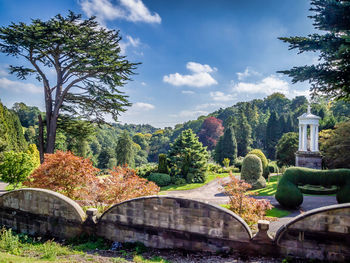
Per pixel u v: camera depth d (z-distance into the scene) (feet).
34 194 28.27
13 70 51.01
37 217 28.14
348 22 30.53
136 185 33.81
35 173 35.35
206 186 80.33
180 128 281.33
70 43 50.34
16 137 104.27
